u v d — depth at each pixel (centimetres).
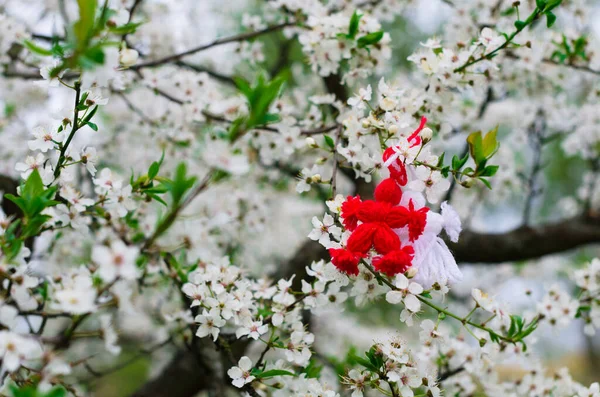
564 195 884
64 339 159
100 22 149
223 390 290
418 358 208
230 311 204
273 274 394
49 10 397
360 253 176
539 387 269
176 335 321
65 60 154
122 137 407
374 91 429
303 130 283
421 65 241
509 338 202
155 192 214
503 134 578
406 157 184
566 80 331
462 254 417
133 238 269
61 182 213
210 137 313
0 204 321
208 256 270
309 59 273
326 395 199
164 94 315
